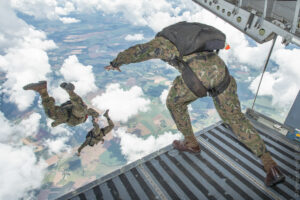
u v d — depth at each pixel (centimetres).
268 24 188
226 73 163
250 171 219
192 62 153
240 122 173
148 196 196
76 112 191
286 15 176
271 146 252
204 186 204
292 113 258
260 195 191
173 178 214
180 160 237
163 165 231
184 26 158
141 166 230
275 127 274
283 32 178
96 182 211
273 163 183
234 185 203
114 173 221
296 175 209
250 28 205
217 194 195
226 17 224
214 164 230
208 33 148
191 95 171
